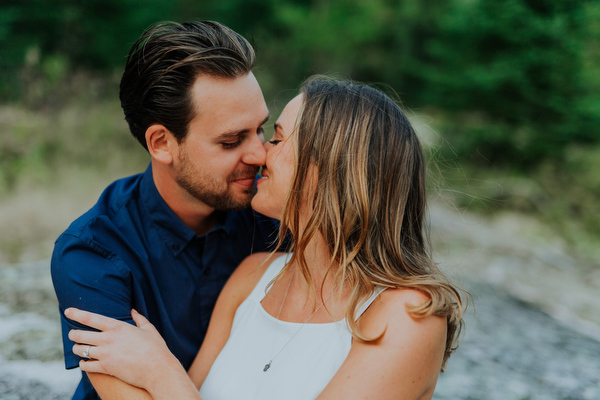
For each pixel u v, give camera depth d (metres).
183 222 1.57
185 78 1.38
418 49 15.21
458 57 9.16
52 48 7.84
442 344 1.15
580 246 6.21
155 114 1.43
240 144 1.47
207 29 1.44
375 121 1.25
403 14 15.04
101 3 8.46
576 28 8.38
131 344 1.22
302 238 1.26
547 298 4.06
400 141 1.27
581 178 7.83
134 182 1.65
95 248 1.38
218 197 1.50
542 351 2.87
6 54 6.49
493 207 7.28
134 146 6.32
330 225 1.25
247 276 1.52
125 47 8.56
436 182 1.65
